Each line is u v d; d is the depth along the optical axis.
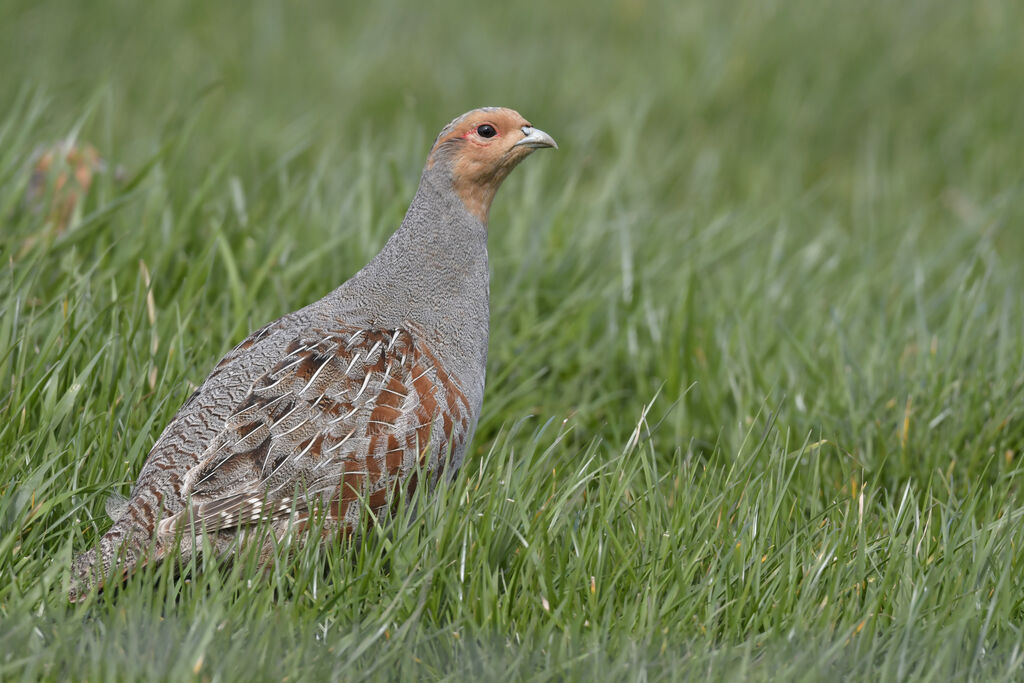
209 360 9.51
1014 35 24.05
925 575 7.54
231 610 6.59
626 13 25.83
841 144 21.53
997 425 10.09
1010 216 17.30
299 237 12.20
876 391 10.79
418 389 7.67
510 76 22.02
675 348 11.12
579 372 11.35
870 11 25.17
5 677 6.05
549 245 12.88
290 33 24.11
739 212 16.19
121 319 9.58
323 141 18.28
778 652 6.71
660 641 6.84
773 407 10.48
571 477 8.09
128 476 8.06
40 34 22.56
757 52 23.06
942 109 22.16
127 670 6.11
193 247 11.50
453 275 8.48
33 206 11.43
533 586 7.36
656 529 7.73
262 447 7.17
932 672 6.50
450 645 6.75
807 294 13.27
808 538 7.78
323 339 7.69
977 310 11.62
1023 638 6.96
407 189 13.40
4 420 8.18
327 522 7.25
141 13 24.52
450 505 7.41
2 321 9.02
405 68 22.09
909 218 17.14
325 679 6.29
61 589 6.89
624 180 16.11
